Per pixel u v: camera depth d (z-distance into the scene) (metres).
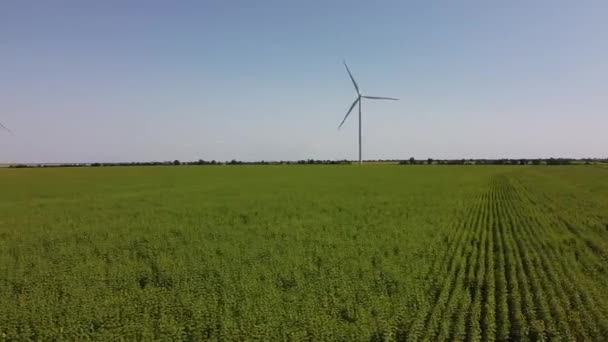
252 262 19.25
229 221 31.02
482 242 23.50
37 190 58.34
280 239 24.44
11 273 17.89
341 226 28.84
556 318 13.03
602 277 16.91
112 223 30.08
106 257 21.03
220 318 12.86
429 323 12.63
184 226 28.66
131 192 54.62
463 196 48.66
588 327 12.38
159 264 18.86
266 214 34.44
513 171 110.12
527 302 14.16
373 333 12.06
